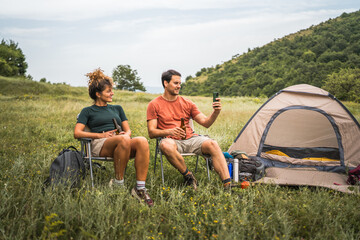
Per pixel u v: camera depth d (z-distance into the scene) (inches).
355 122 173.0
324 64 3791.8
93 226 89.7
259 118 188.7
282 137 193.6
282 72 4611.2
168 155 123.6
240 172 145.5
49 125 297.9
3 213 91.6
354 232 91.7
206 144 125.5
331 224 91.9
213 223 90.1
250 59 6501.0
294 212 100.3
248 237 82.8
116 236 83.0
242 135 188.1
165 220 96.2
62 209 92.6
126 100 860.0
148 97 969.5
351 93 2063.2
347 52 4242.1
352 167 166.2
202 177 140.6
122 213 93.8
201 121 137.3
